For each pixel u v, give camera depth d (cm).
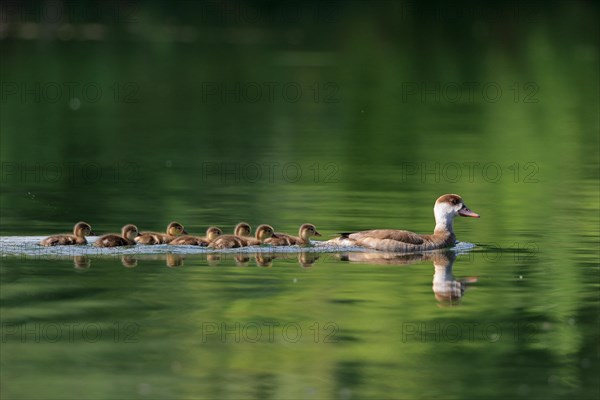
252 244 1725
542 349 1234
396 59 4925
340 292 1457
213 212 2047
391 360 1196
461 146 2952
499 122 3416
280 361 1191
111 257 1648
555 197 2245
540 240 1822
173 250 1694
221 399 1082
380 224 1939
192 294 1440
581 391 1105
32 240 1759
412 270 1591
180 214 2028
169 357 1199
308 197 2220
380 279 1534
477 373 1157
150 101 3884
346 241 1753
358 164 2661
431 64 4781
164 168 2583
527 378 1143
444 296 1441
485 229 1928
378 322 1327
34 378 1133
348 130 3278
